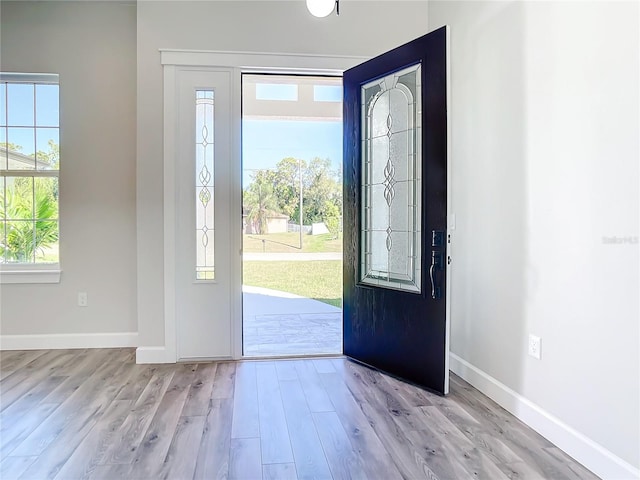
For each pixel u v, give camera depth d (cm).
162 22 301
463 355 278
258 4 308
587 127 174
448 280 246
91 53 338
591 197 173
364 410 229
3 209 346
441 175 246
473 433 204
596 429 172
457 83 279
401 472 172
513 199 223
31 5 333
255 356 321
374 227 298
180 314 308
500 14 232
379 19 318
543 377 203
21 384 263
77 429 206
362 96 301
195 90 306
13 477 167
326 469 174
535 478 168
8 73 333
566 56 185
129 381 269
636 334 155
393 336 278
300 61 311
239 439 197
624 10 156
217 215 309
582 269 178
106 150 341
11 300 337
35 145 346
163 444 192
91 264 343
